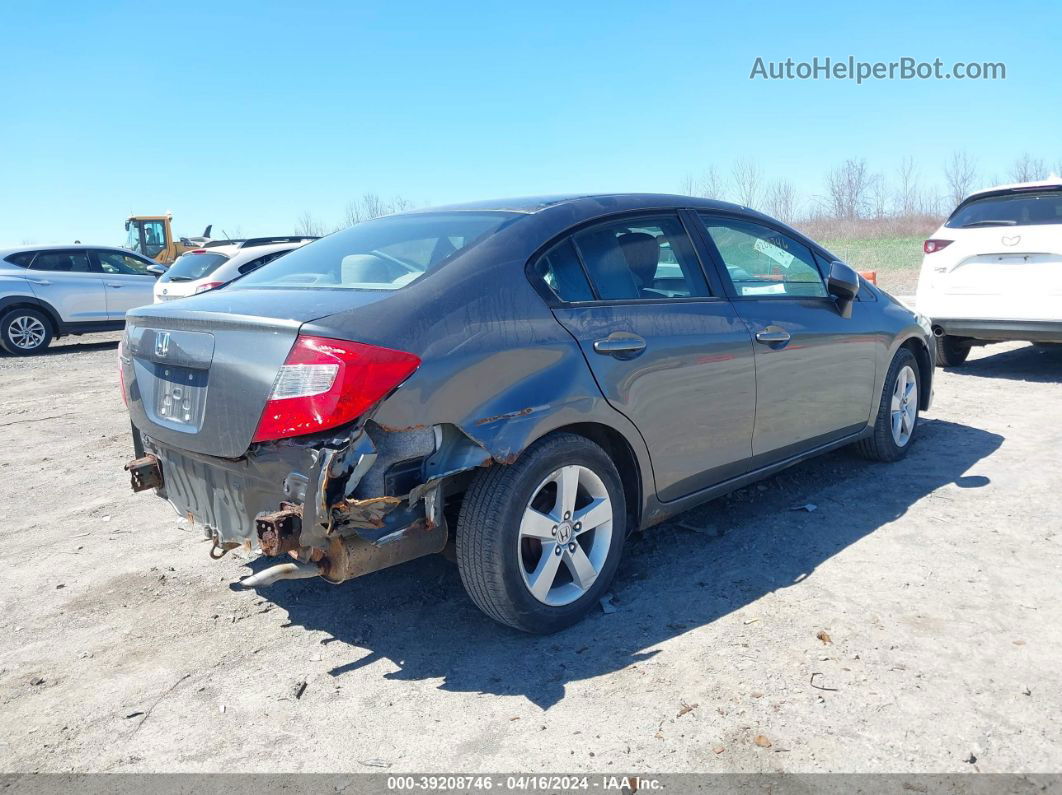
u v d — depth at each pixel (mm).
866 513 4297
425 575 3822
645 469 3434
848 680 2779
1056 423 5863
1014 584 3414
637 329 3361
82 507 5066
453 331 2814
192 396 2951
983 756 2381
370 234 3703
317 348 2564
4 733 2744
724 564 3764
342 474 2564
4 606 3689
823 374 4316
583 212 3471
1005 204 7328
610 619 3314
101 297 14148
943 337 7973
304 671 3053
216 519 3025
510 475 2947
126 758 2584
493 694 2836
